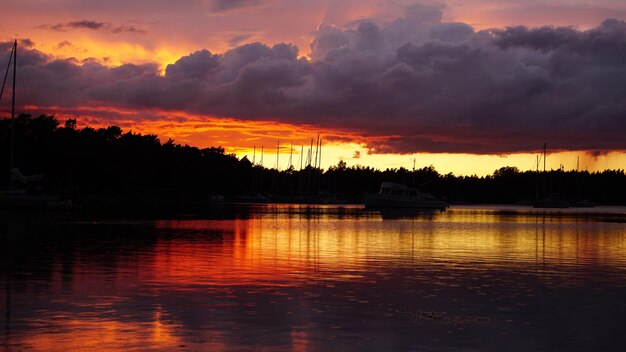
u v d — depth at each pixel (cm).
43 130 15188
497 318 1800
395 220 8231
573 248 4075
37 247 3575
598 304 2027
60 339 1500
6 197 8325
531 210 16888
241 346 1464
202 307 1886
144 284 2280
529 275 2686
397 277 2569
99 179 15962
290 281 2405
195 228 5609
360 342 1512
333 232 5378
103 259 3011
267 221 7369
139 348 1438
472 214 12000
